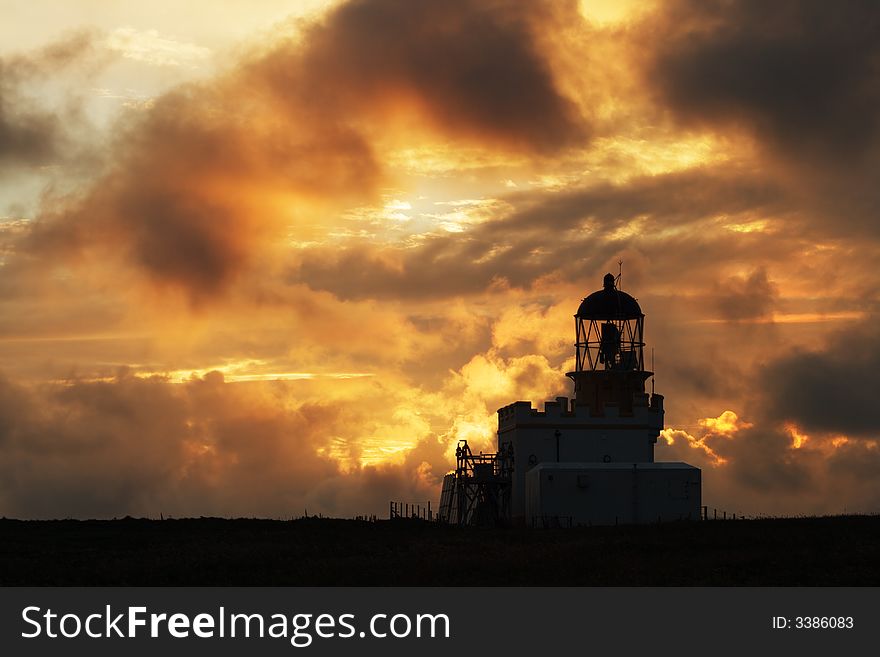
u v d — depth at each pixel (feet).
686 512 354.33
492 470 395.14
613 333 418.31
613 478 354.33
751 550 233.76
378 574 210.79
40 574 215.10
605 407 392.47
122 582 207.31
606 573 208.95
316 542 263.70
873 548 233.35
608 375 409.90
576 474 353.51
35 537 278.87
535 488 358.64
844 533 257.96
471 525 370.12
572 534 277.85
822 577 204.74
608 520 352.08
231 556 236.22
